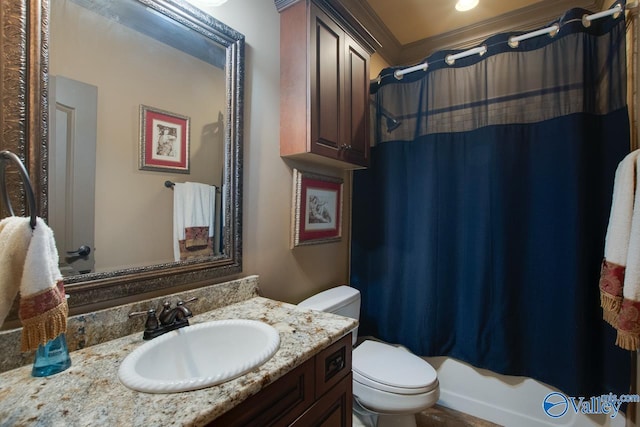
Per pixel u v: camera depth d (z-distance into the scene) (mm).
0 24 713
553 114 1538
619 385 1399
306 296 1721
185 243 1113
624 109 1396
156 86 1027
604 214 1455
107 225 908
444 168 1812
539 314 1591
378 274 2066
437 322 1830
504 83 1653
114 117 924
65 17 817
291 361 750
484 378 1760
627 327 1128
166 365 842
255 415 669
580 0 1891
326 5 1478
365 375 1402
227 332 979
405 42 2432
